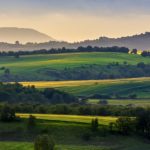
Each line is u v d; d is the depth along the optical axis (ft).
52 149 549.54
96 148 640.99
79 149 620.90
